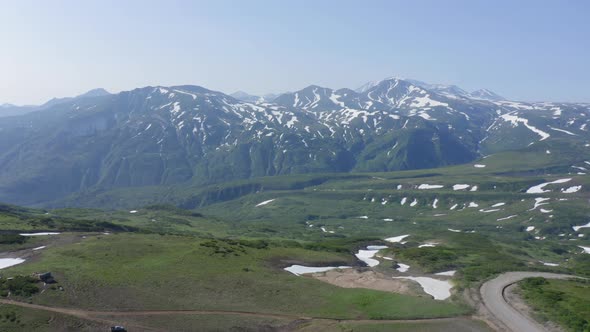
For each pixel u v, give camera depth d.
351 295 75.31
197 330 61.25
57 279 74.00
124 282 75.44
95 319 62.12
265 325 63.59
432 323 63.09
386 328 61.50
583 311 64.12
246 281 80.12
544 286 80.00
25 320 59.72
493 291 77.19
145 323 62.19
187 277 79.88
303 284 80.94
